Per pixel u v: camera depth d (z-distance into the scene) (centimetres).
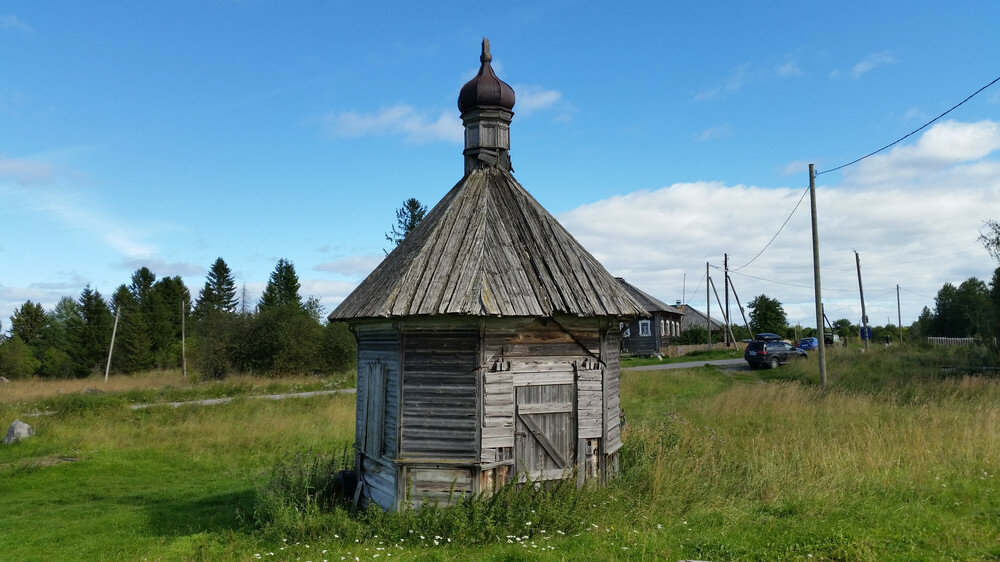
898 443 1322
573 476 984
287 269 7769
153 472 1603
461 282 943
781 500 1037
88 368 6034
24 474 1559
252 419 2309
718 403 2055
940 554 796
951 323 5919
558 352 999
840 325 7706
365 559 791
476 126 1212
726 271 5525
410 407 950
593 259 1138
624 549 801
